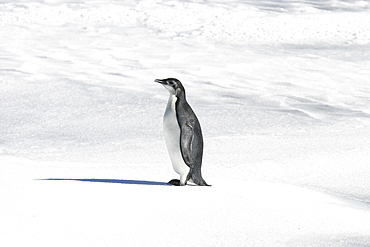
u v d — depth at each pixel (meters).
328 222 14.77
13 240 11.27
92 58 53.94
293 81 48.62
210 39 64.56
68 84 43.06
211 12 76.06
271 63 55.06
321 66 55.03
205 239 12.48
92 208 13.40
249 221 13.88
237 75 49.69
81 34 65.00
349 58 58.84
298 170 24.00
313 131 32.34
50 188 14.62
